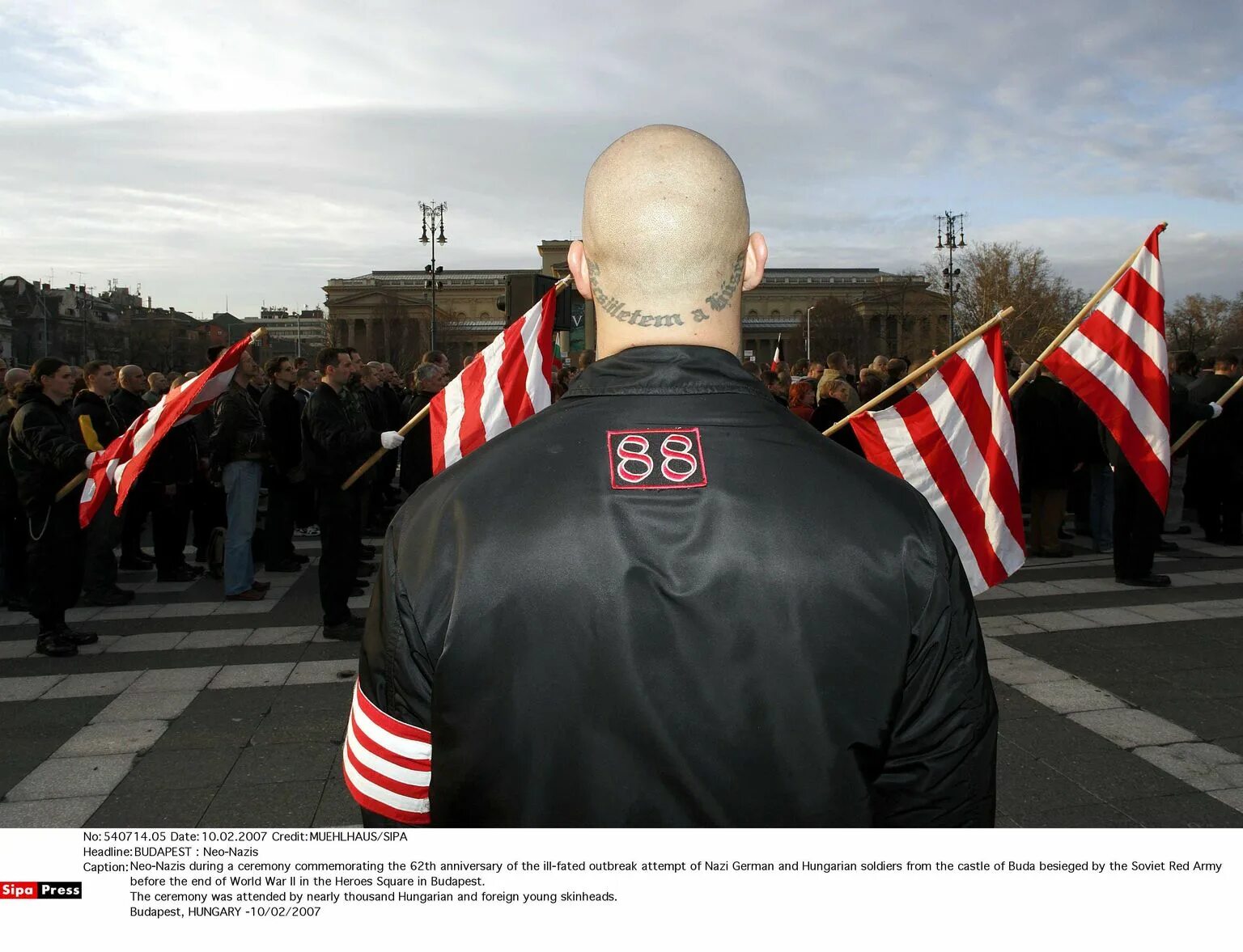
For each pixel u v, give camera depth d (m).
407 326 80.12
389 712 1.20
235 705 5.12
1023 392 9.13
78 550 6.11
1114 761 4.30
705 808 1.11
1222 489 9.77
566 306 7.67
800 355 84.25
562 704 1.11
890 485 1.22
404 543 1.21
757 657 1.11
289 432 8.79
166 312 110.94
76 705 5.12
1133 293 5.09
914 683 1.18
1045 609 7.05
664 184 1.27
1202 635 6.30
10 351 82.44
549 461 1.20
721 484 1.16
